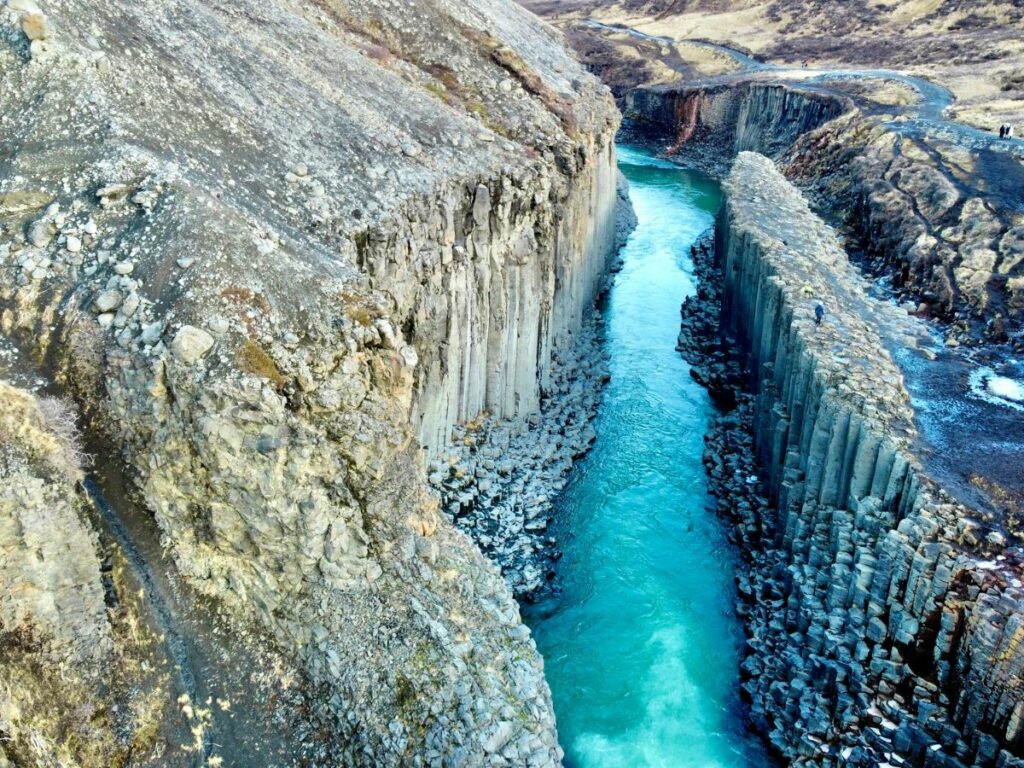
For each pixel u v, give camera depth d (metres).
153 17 31.55
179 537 22.22
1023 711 21.88
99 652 20.06
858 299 42.03
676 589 33.06
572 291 47.94
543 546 34.66
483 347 37.94
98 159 25.38
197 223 24.20
